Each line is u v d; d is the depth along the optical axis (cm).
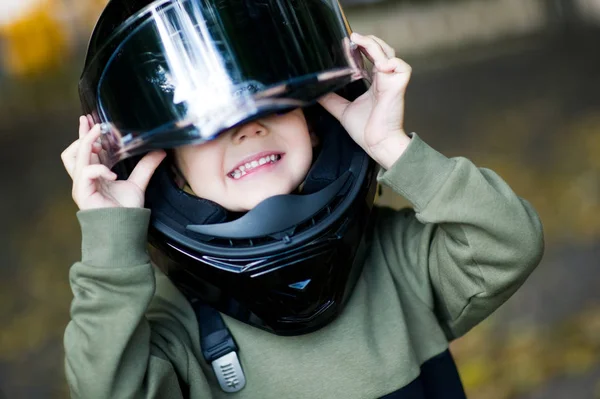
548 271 362
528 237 126
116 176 123
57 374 352
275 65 120
